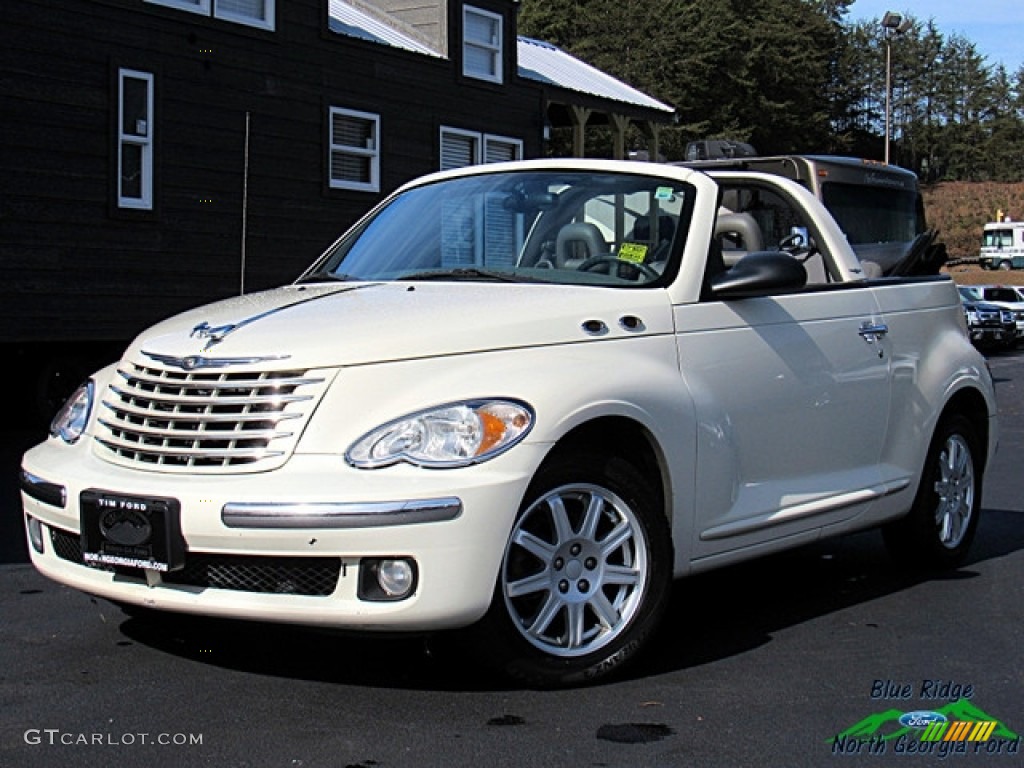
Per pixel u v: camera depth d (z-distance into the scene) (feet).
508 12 67.26
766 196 24.03
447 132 62.90
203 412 13.19
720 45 196.44
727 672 14.60
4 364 42.96
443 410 12.67
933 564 20.33
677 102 190.39
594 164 17.46
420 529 12.17
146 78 46.42
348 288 16.05
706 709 13.24
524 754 11.79
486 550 12.46
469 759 11.64
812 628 16.75
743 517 15.69
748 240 19.12
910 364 19.06
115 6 45.09
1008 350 104.53
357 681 13.87
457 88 63.46
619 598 14.05
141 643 15.38
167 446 13.20
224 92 49.80
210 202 49.24
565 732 12.39
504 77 66.95
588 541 13.70
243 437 12.81
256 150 51.37
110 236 45.11
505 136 67.15
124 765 11.46
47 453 14.58
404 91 59.88
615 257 16.07
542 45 88.17
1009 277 190.08
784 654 15.43
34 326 42.42
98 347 45.14
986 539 23.43
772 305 16.58
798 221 23.62
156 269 46.96
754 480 16.08
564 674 13.53
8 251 41.68
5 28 41.52
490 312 13.96
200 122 48.78
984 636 16.44
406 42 61.67
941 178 379.76
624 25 192.54
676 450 14.58
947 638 16.33
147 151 46.52
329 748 11.87
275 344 13.34
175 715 12.78
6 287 41.63
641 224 16.30
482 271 16.34
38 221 42.60
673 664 14.89
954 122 384.68
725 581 19.63
